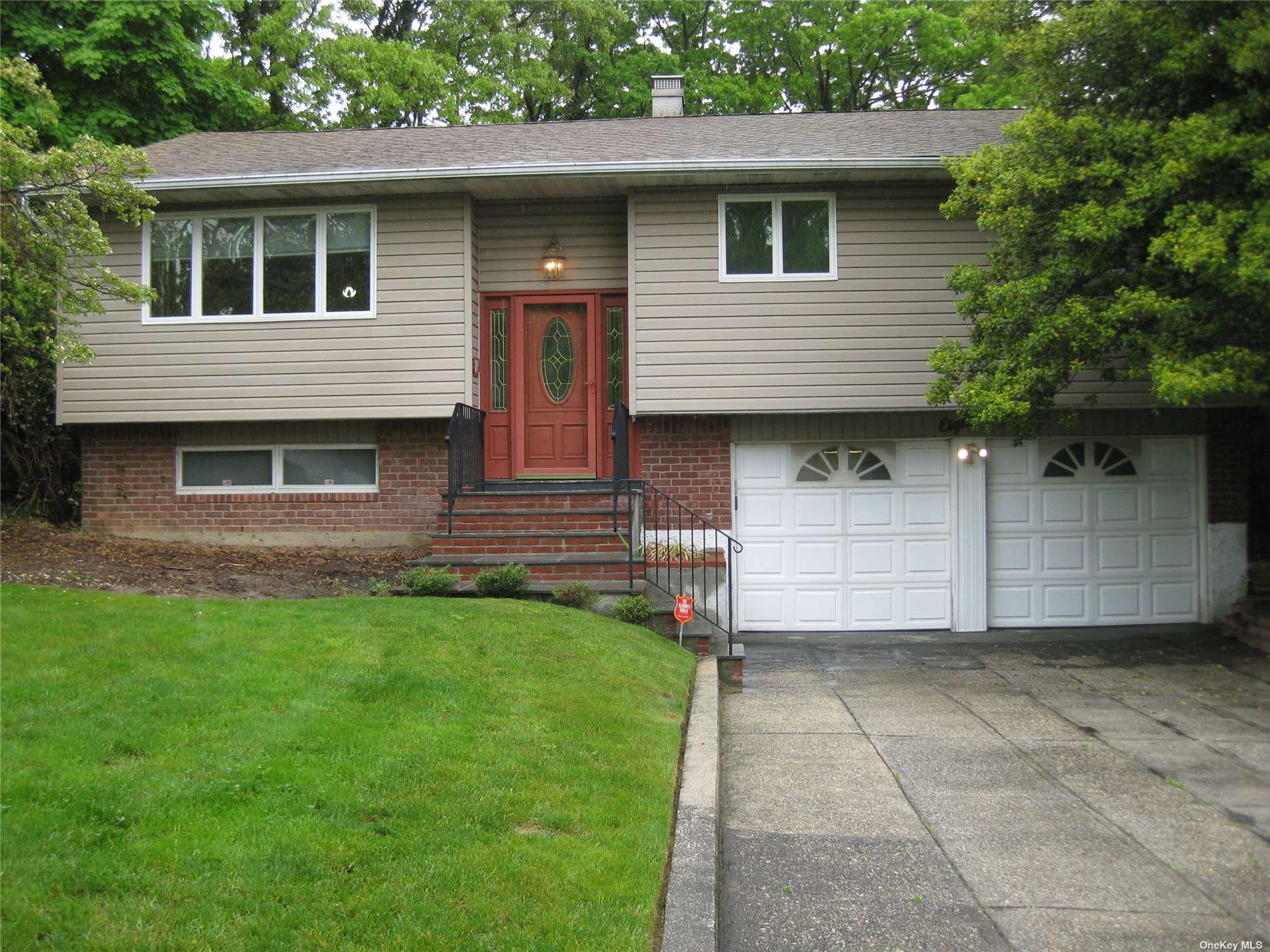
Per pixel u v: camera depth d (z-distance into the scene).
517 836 4.27
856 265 11.38
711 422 11.80
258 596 9.52
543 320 12.30
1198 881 4.61
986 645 10.95
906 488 11.84
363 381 11.61
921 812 5.51
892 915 4.27
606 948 3.47
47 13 17.00
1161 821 5.38
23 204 9.36
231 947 3.17
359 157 12.02
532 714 5.80
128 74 17.34
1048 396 9.04
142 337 11.82
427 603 8.22
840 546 11.83
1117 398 11.38
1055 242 8.50
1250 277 6.89
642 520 11.14
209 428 12.29
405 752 4.90
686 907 3.97
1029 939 4.06
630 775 5.16
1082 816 5.46
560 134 13.30
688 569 11.16
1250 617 10.94
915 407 11.30
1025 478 11.93
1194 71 7.91
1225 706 8.02
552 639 7.45
